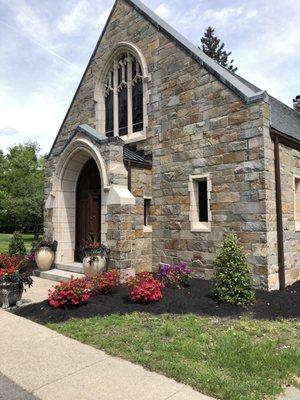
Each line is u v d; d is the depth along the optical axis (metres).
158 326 5.84
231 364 4.24
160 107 10.95
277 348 4.89
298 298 7.41
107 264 9.10
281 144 9.02
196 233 9.65
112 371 4.12
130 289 7.43
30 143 38.91
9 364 4.37
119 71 13.16
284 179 9.03
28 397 3.54
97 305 6.91
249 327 5.76
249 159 8.48
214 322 6.10
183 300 7.16
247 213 8.44
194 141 9.84
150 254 10.77
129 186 10.17
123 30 12.64
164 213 10.58
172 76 10.63
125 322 6.04
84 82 14.34
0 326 5.93
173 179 10.39
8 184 35.25
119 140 9.77
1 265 10.72
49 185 12.62
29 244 26.30
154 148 11.05
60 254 11.50
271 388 3.64
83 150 10.78
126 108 12.64
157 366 4.20
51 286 9.55
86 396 3.53
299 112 16.55
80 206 12.05
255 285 8.12
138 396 3.51
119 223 8.94
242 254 7.34
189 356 4.51
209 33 35.88
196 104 9.85
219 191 9.10
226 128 9.04
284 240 8.76
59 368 4.22
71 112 14.88
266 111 8.42
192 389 3.65
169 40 10.83
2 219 37.25
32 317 6.54
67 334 5.52
